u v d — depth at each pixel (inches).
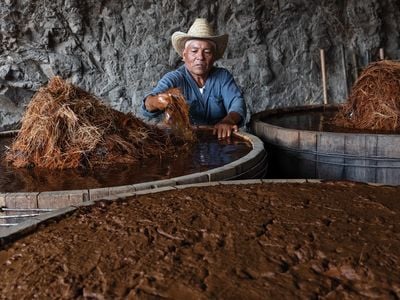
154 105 118.5
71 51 216.2
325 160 117.7
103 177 87.4
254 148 104.0
